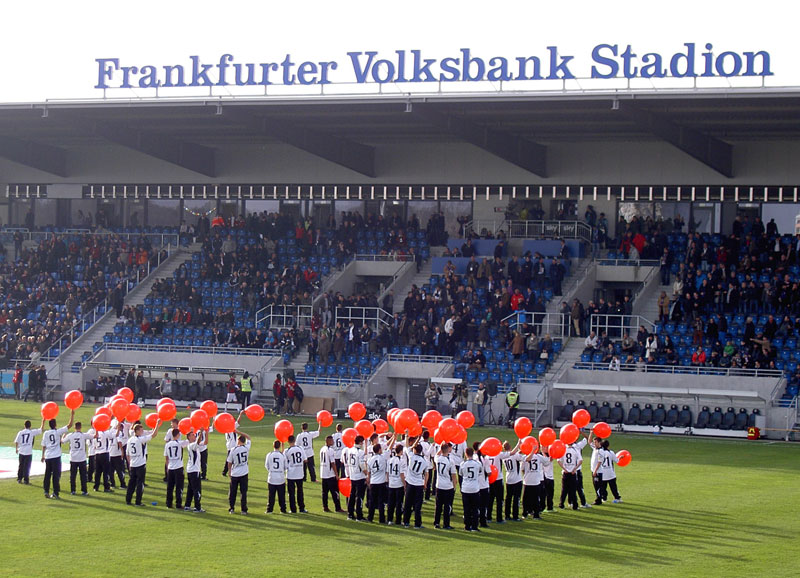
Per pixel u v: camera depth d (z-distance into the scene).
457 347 57.88
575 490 29.28
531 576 20.97
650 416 51.50
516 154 60.78
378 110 54.47
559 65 51.31
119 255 69.88
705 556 23.17
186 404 58.66
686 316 56.88
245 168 69.06
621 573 21.41
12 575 20.17
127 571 20.67
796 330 54.28
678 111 51.81
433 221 66.25
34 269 70.31
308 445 33.06
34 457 37.50
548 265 61.28
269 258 66.88
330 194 67.88
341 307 61.56
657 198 61.91
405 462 26.50
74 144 70.88
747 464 38.94
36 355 62.38
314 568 21.27
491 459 26.95
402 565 21.72
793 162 59.53
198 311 63.69
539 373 55.09
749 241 59.59
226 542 23.75
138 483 28.44
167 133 64.56
